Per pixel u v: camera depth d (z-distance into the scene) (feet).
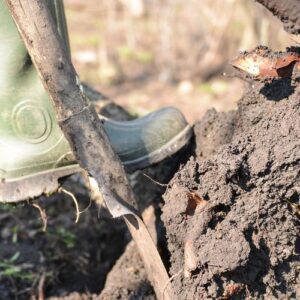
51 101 2.70
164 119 3.21
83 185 3.98
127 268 3.17
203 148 3.17
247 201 2.62
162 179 3.34
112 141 3.10
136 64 7.76
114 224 3.93
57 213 4.06
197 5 7.92
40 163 2.82
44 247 3.88
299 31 2.58
